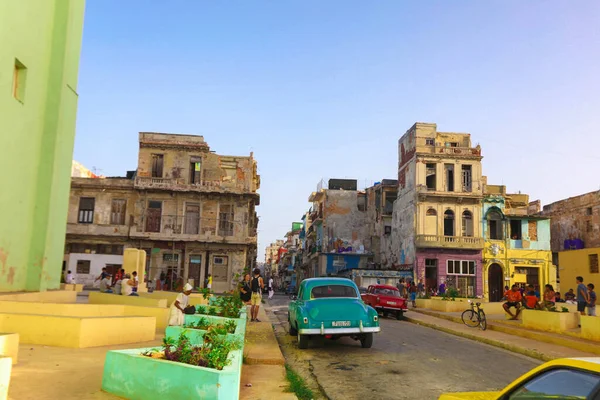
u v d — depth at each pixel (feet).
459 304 85.92
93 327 32.42
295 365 34.76
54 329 31.86
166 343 21.65
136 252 93.56
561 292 134.51
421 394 26.37
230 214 143.43
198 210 142.41
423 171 148.87
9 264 44.78
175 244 139.85
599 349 41.04
